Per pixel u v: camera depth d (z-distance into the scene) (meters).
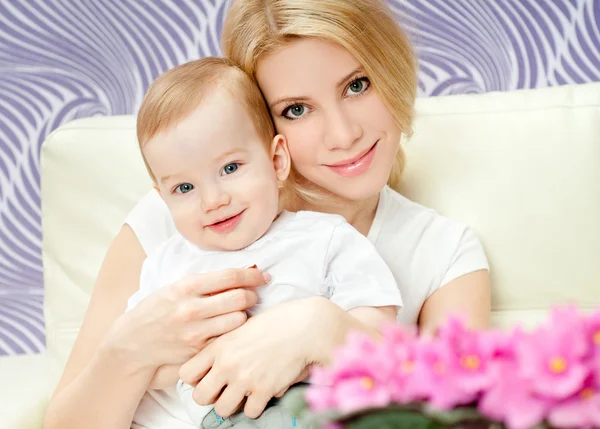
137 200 1.30
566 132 1.18
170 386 1.06
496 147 1.20
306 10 0.97
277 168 1.02
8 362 1.31
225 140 0.96
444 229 1.15
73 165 1.32
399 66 1.02
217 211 0.97
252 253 1.00
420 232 1.15
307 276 0.99
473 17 1.49
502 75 1.50
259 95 1.02
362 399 0.49
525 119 1.20
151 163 0.99
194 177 0.97
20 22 1.56
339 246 1.00
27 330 1.65
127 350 0.96
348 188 1.03
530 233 1.18
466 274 1.12
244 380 0.88
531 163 1.18
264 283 0.97
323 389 0.53
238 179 0.97
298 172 1.09
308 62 0.97
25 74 1.58
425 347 0.51
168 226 1.18
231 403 0.90
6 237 1.64
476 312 1.10
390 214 1.16
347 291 0.98
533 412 0.45
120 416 1.00
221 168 0.97
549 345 0.47
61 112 1.59
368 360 0.52
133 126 1.33
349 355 0.53
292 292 0.98
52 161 1.33
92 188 1.31
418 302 1.12
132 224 1.18
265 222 0.99
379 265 1.00
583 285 1.17
